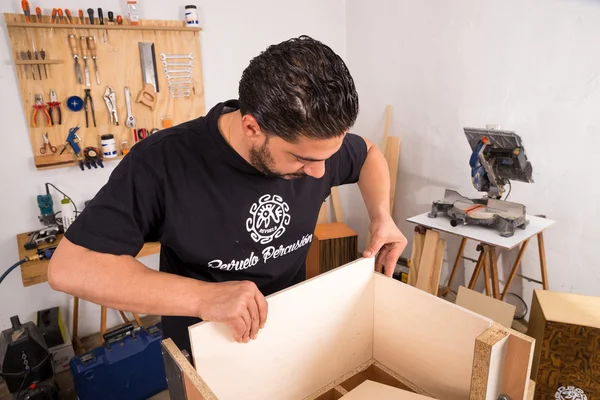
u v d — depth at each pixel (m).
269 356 0.74
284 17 2.60
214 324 0.64
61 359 2.05
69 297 2.27
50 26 1.85
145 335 1.88
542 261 1.92
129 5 2.02
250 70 0.63
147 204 0.80
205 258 0.89
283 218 0.94
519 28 1.93
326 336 0.84
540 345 1.55
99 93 2.07
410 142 2.60
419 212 2.65
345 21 2.86
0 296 2.08
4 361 1.67
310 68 0.59
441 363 0.79
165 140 0.82
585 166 1.85
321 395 0.86
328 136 0.61
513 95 2.02
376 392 0.76
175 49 2.22
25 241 1.97
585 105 1.79
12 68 1.88
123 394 1.79
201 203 0.83
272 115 0.60
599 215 1.86
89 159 2.07
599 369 1.47
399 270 2.40
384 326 0.90
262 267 0.97
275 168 0.72
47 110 1.96
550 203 2.01
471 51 2.14
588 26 1.71
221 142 0.80
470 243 2.41
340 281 0.82
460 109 2.27
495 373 0.61
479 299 1.74
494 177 1.81
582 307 1.57
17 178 2.00
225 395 0.70
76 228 0.74
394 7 2.48
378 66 2.69
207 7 2.31
